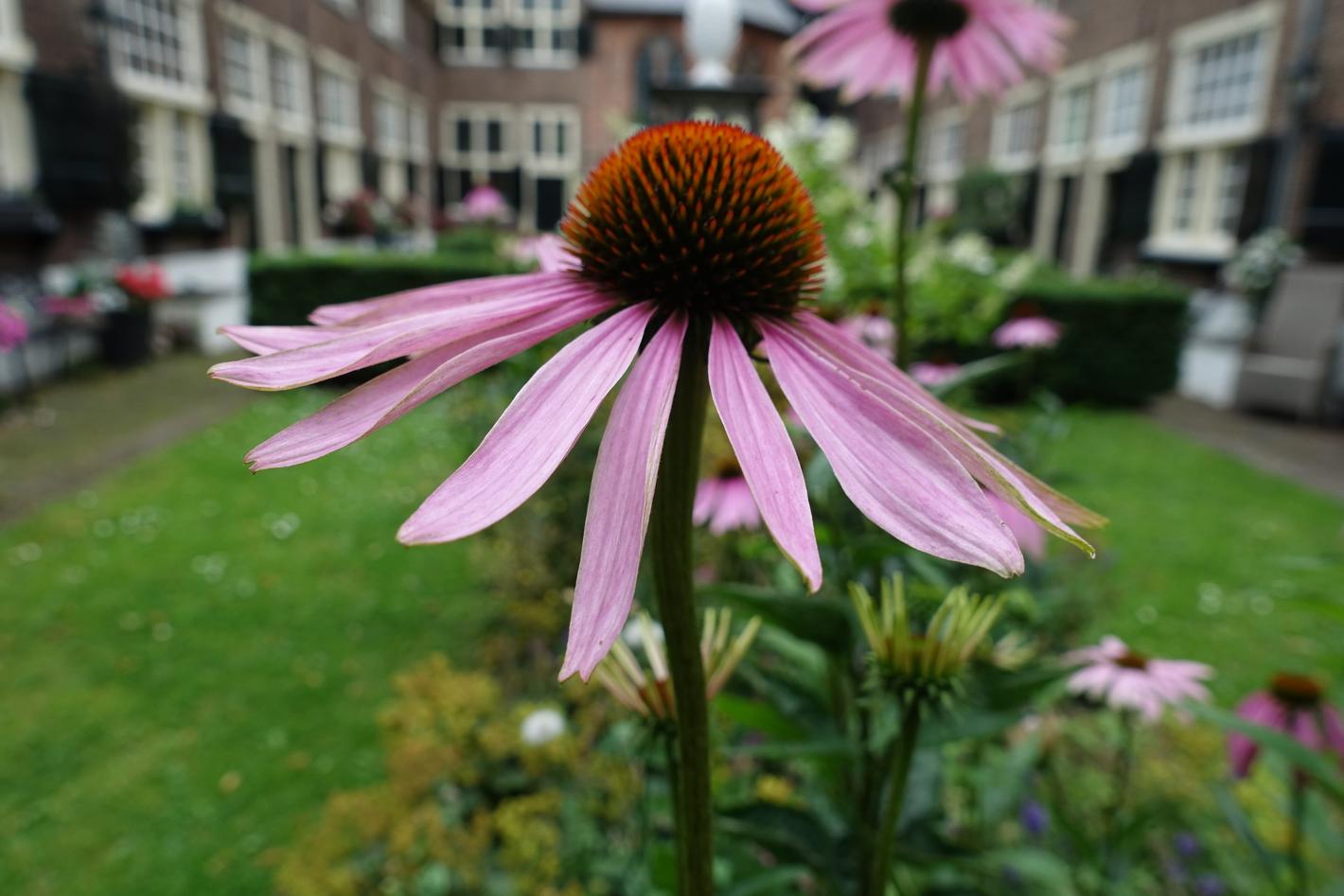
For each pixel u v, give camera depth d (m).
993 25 1.53
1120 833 1.56
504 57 22.56
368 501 4.92
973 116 18.62
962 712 0.83
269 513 4.70
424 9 21.42
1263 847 1.43
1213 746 2.39
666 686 0.79
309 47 15.25
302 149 15.36
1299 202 10.41
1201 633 3.40
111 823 2.42
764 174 0.75
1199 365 9.84
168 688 3.05
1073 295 7.41
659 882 1.10
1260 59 10.94
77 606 3.62
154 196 11.24
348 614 3.58
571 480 2.93
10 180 8.40
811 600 0.84
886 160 23.55
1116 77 13.99
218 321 9.89
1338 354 6.92
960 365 6.69
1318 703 1.47
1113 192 14.37
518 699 2.81
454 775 2.16
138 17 10.60
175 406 7.01
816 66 1.74
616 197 0.73
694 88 4.66
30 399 7.00
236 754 2.70
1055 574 2.42
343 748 2.73
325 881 1.94
